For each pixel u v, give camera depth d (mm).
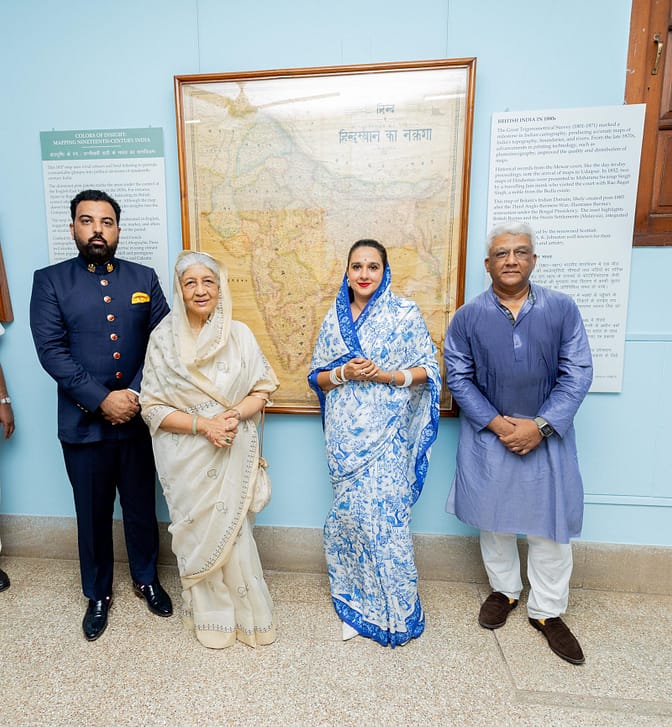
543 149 1764
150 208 1972
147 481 1817
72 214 1641
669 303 1825
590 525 1976
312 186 1875
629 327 1854
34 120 1969
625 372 1870
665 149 1748
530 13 1716
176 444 1524
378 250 1591
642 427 1896
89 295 1639
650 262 1807
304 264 1929
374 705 1415
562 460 1605
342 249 1901
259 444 1721
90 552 1733
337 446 1640
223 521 1539
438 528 2043
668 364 1850
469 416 1661
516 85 1758
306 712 1392
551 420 1552
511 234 1517
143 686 1483
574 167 1762
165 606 1819
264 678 1512
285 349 1995
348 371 1549
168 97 1901
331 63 1812
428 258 1867
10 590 1978
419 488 1720
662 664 1579
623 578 1978
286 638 1688
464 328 1656
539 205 1798
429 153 1803
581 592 1979
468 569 2035
